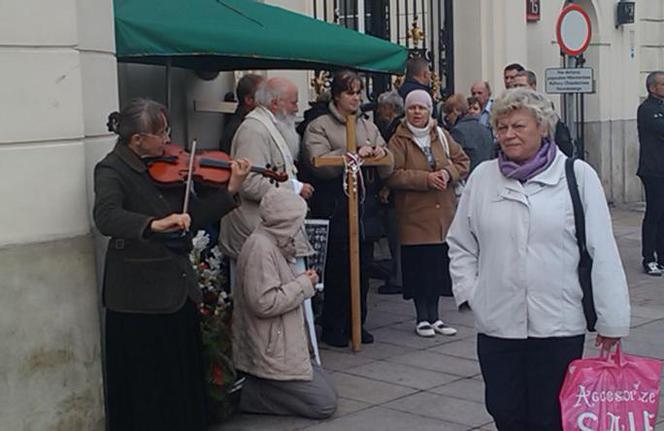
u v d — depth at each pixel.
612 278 3.97
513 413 4.16
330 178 7.01
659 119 9.81
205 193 5.16
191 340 5.12
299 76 9.23
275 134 6.38
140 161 4.90
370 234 7.90
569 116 11.60
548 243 4.01
